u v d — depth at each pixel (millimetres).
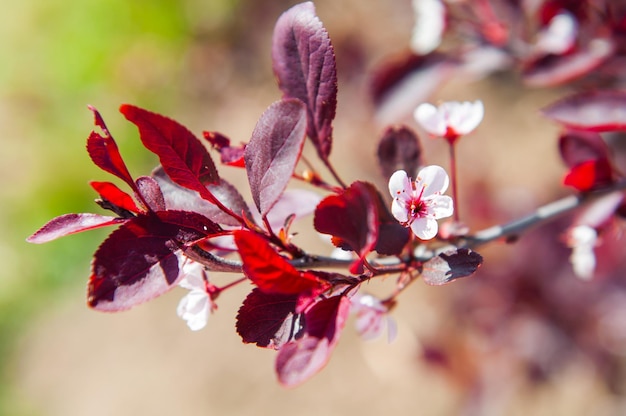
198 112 846
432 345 508
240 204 232
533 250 480
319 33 238
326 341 200
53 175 854
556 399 560
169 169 219
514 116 688
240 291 677
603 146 293
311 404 627
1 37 959
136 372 686
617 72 370
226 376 657
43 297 787
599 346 475
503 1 393
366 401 614
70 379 707
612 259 448
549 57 348
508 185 647
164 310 709
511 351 485
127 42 899
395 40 719
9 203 853
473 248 271
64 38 926
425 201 227
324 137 244
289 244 224
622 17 365
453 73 398
